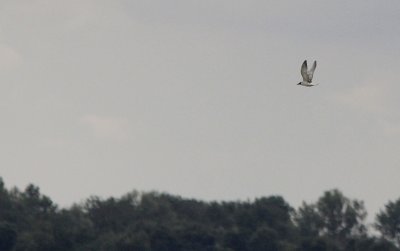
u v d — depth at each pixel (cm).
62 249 10462
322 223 11281
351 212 11225
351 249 10838
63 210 11100
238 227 11169
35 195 11225
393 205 11112
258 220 11312
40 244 10350
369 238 10900
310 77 4959
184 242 10719
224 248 10794
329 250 10725
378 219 11156
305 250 10762
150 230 10725
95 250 10475
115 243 10512
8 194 11194
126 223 11219
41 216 10900
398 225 11038
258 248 10844
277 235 10944
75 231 10606
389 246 10769
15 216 10888
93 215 11262
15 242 10462
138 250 10488
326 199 11325
